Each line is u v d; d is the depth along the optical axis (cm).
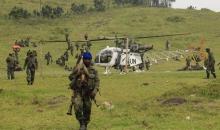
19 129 2542
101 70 9562
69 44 13200
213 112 2781
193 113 2805
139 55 8394
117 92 4272
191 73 6500
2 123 2755
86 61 2212
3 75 7662
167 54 15775
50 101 3653
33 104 3619
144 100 3594
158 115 2789
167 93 3481
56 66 11794
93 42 19388
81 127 2192
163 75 6284
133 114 2878
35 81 5653
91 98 2225
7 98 3991
